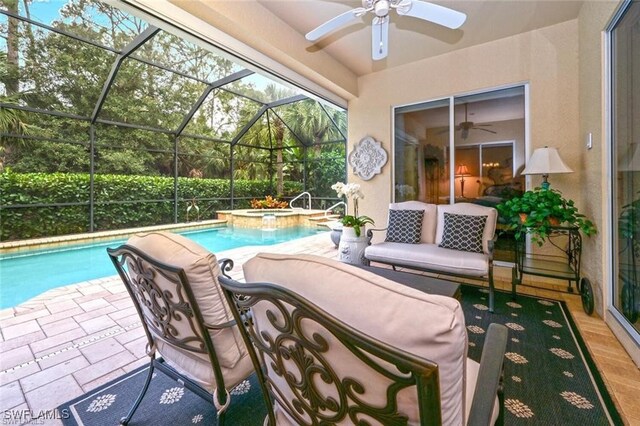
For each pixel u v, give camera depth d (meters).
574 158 3.13
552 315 2.41
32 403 1.43
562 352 1.86
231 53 2.91
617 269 2.12
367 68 4.32
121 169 6.73
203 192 8.32
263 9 2.87
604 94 2.27
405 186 4.37
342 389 0.65
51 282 3.64
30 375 1.65
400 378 0.54
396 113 4.39
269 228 7.84
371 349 0.53
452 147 3.97
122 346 1.95
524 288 3.09
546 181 3.08
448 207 3.35
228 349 1.12
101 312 2.48
